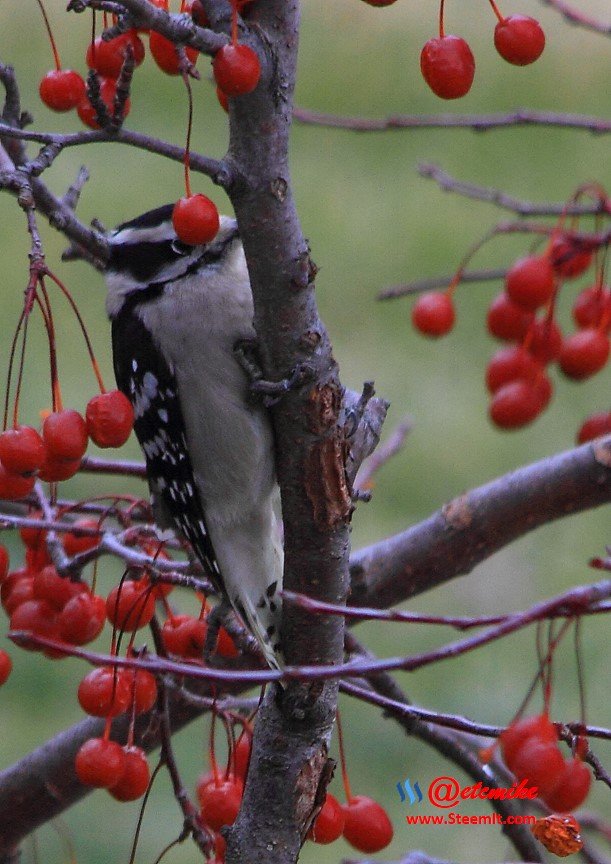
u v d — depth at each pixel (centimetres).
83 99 547
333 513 482
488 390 749
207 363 593
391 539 641
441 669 1209
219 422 596
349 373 1488
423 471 1388
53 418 476
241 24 442
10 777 629
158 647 541
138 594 550
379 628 1249
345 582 493
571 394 1466
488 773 601
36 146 1634
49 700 1195
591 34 2088
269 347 476
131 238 614
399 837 1030
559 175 1742
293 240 462
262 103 443
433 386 1481
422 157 1808
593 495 620
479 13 2150
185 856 1021
